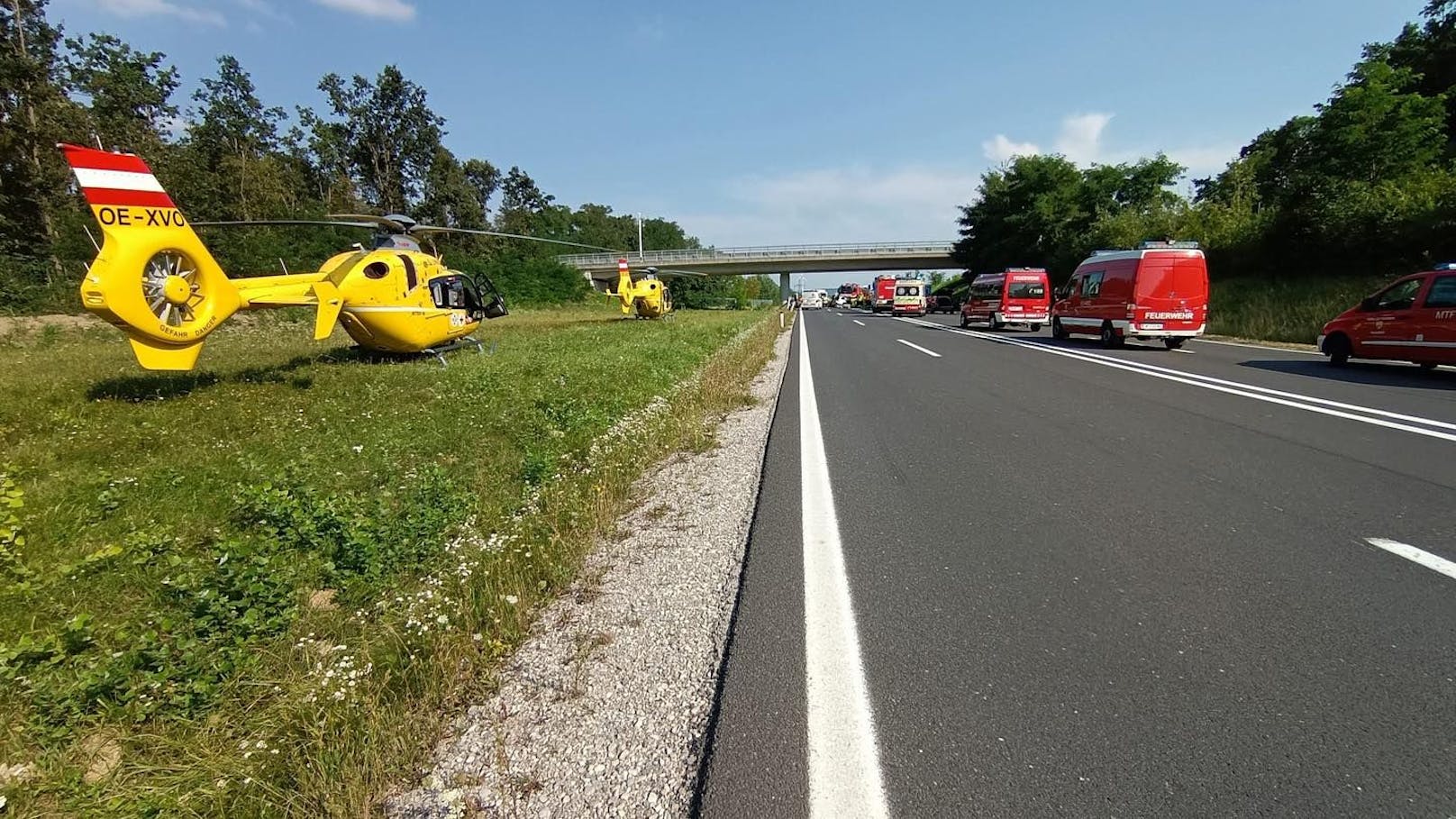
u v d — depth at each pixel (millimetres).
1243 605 3326
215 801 2227
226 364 12094
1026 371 12625
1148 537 4254
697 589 3639
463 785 2252
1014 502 5000
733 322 32438
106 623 3410
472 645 3002
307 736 2502
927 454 6492
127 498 5184
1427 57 31531
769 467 6102
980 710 2539
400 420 7984
